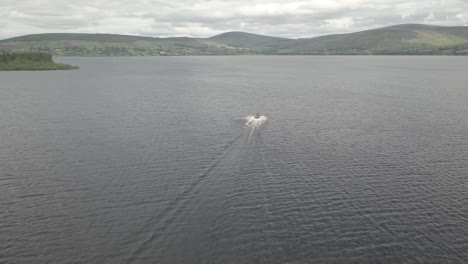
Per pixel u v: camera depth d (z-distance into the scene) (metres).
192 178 56.00
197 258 37.22
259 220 44.25
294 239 40.66
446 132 82.56
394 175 57.94
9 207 46.78
